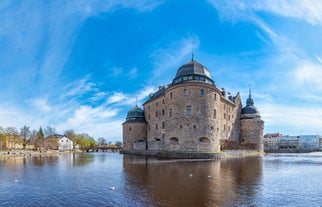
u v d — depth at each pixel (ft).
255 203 39.17
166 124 161.89
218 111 156.35
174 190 47.75
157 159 128.88
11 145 347.15
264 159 136.15
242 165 94.89
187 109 148.46
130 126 227.81
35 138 338.95
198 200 40.57
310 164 104.22
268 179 61.05
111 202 40.01
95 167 91.50
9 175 71.36
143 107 241.55
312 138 549.54
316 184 54.90
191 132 145.38
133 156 165.07
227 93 228.84
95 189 49.83
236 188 49.73
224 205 37.96
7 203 40.50
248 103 242.78
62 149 379.14
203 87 150.10
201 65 161.07
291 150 310.45
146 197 42.65
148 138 220.84
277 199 41.70
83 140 404.36
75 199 42.27
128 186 52.03
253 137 222.28
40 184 56.18
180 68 164.76
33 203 40.34
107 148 353.10
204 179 59.98
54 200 41.88
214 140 148.87
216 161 114.42
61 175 70.33
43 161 128.88
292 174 70.90
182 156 139.03
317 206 37.96
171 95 158.92
